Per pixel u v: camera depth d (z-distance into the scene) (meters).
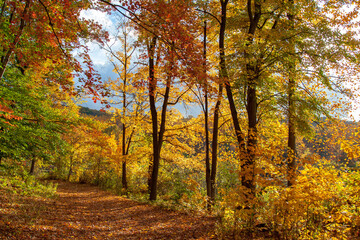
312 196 4.22
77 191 14.98
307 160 4.66
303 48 7.25
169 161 14.82
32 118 8.79
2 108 4.62
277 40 7.03
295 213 4.21
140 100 15.05
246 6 8.84
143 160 16.73
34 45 6.02
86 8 4.77
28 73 8.95
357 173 4.93
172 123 15.27
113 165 18.53
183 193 9.46
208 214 7.34
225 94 10.01
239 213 4.79
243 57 7.23
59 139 9.72
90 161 22.06
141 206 9.30
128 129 16.42
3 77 7.81
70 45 5.05
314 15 7.89
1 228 4.16
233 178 9.11
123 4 4.34
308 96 8.73
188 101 12.82
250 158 5.32
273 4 7.82
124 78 14.69
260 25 9.07
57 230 4.95
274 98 8.36
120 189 15.16
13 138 7.39
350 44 6.94
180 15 4.97
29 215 5.55
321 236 3.97
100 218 7.07
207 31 10.60
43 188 10.69
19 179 9.95
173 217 7.25
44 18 4.79
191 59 4.29
